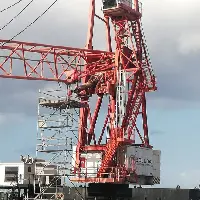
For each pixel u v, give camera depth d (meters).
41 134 112.31
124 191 115.75
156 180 130.00
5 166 130.75
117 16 129.12
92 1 132.25
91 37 131.12
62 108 114.31
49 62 126.38
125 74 124.38
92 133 128.88
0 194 123.06
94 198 114.94
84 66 129.88
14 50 122.00
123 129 121.19
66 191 113.69
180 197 122.81
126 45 129.00
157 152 132.00
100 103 131.12
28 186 121.69
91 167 119.50
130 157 120.00
